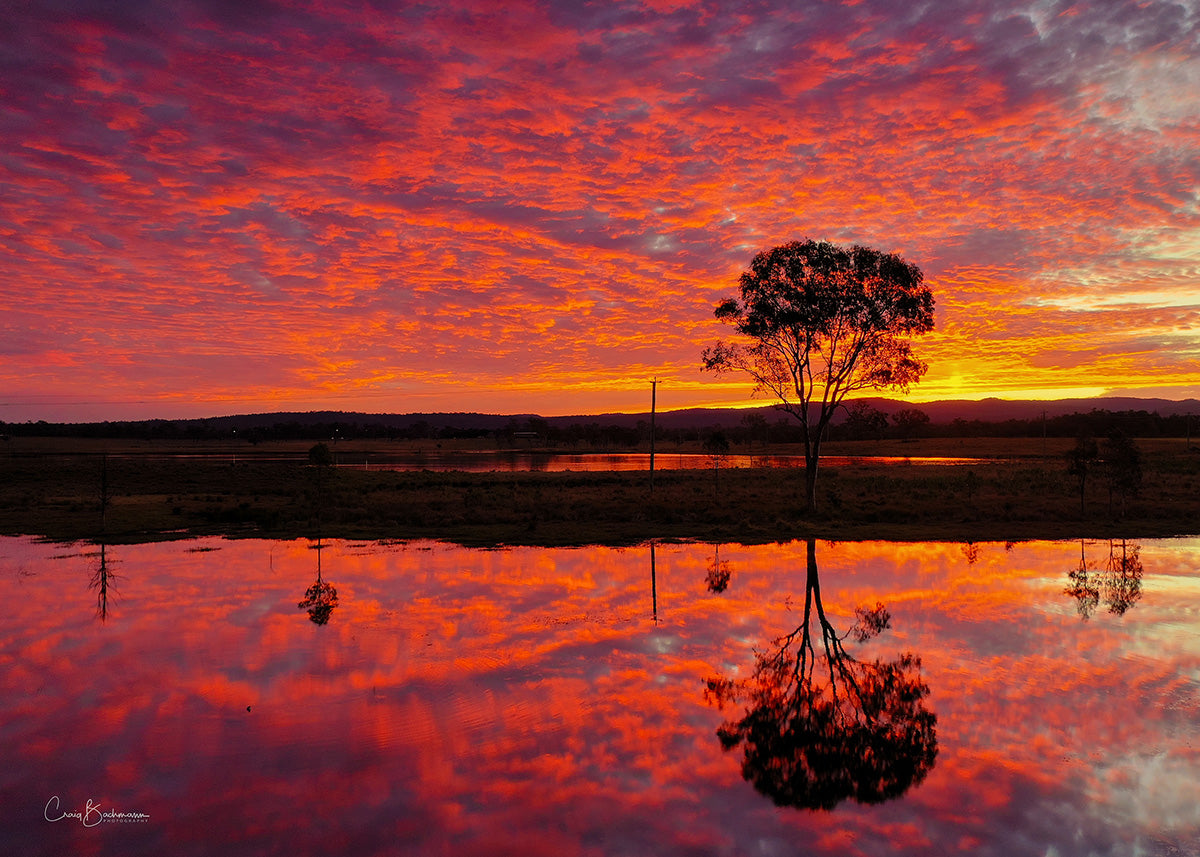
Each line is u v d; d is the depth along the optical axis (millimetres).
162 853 6875
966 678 11969
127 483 61281
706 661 12922
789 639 14328
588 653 13344
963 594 18344
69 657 12992
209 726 9922
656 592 18688
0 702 10820
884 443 172000
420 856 6824
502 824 7430
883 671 12320
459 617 16047
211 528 31641
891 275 35625
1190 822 7469
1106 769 8680
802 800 7961
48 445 182125
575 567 22422
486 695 11180
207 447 189375
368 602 17516
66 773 8531
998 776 8516
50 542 28000
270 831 7273
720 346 38688
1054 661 12797
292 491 53219
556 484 61250
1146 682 11680
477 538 28781
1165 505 37375
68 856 6828
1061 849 6973
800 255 36438
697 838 7180
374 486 58531
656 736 9680
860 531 30500
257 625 15266
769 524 32781
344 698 11008
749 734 9750
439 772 8594
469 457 141375
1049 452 128250
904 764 8836
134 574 21219
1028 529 30891
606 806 7812
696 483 61219
